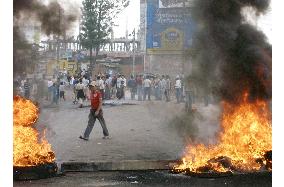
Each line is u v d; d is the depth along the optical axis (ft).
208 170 23.36
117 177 22.85
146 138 36.96
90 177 22.89
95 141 35.24
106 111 58.03
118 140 35.81
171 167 25.16
